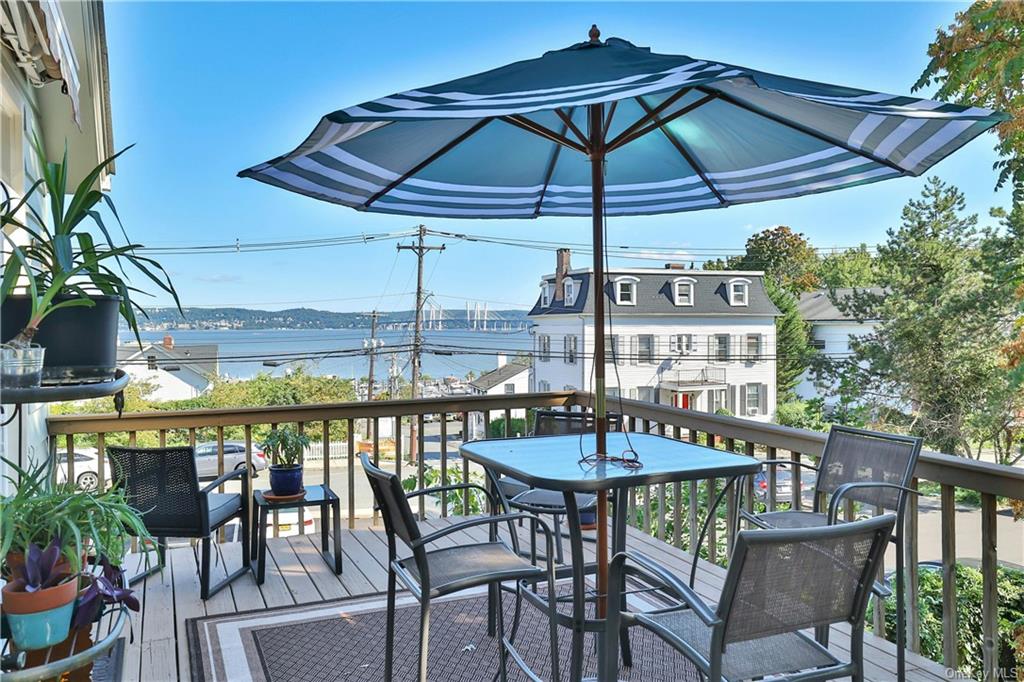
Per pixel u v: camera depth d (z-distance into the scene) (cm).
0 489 276
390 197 343
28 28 246
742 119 283
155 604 333
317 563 394
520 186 365
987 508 261
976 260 1127
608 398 487
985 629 262
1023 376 801
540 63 220
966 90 575
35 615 163
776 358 1995
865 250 1400
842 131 255
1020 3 520
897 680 255
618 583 210
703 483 549
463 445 306
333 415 455
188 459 327
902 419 1187
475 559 247
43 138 444
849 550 173
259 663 274
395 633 303
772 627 169
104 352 229
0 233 245
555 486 228
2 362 192
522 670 250
